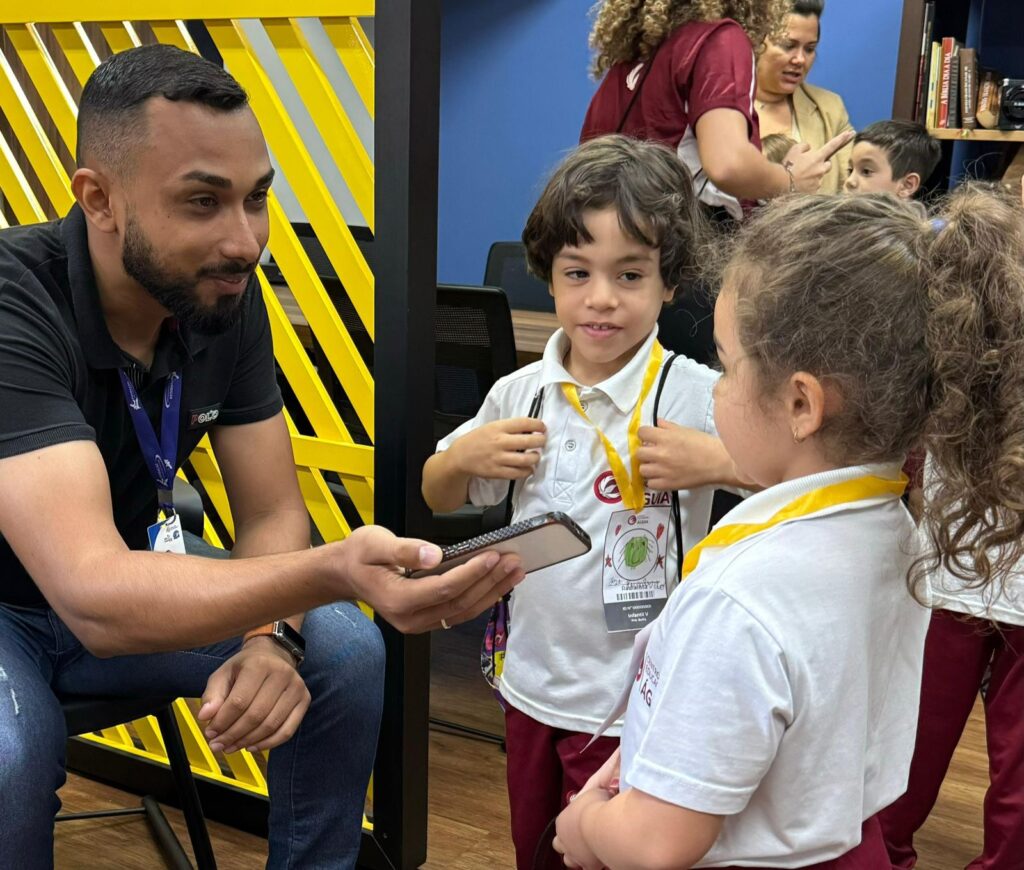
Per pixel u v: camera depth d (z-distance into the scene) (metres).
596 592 1.41
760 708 0.86
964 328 0.84
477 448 1.45
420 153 1.59
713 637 0.88
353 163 1.67
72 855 1.91
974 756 2.38
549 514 1.08
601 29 2.19
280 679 1.35
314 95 1.67
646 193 1.36
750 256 0.94
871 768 0.97
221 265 1.26
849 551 0.90
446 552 1.06
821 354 0.87
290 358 1.83
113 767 2.15
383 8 1.54
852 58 4.24
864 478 0.91
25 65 1.94
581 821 1.00
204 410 1.50
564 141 4.83
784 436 0.93
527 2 4.79
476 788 2.18
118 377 1.38
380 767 1.81
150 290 1.27
